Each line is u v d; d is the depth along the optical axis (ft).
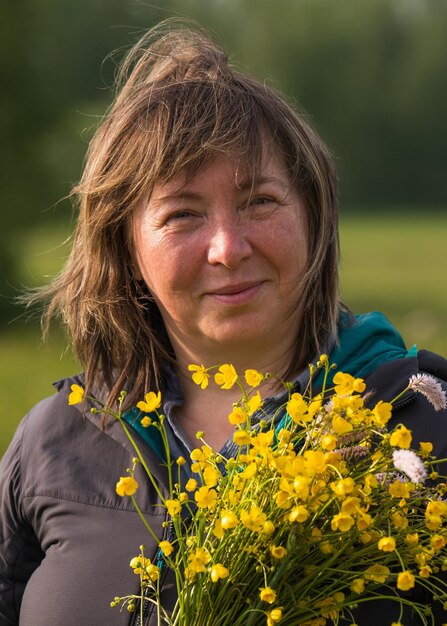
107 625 8.67
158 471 9.00
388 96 225.97
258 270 8.75
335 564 7.47
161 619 8.41
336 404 7.30
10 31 60.39
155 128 8.85
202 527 7.53
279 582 7.42
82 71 77.20
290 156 8.93
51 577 9.08
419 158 228.63
